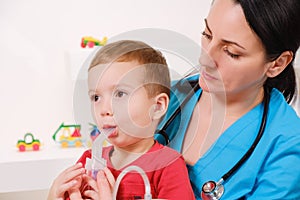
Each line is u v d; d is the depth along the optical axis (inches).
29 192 71.3
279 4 32.7
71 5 70.7
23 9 69.8
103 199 29.9
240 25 32.1
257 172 34.9
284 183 33.8
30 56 70.5
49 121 71.7
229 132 36.7
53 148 65.8
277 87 39.9
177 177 31.3
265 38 32.5
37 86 71.0
